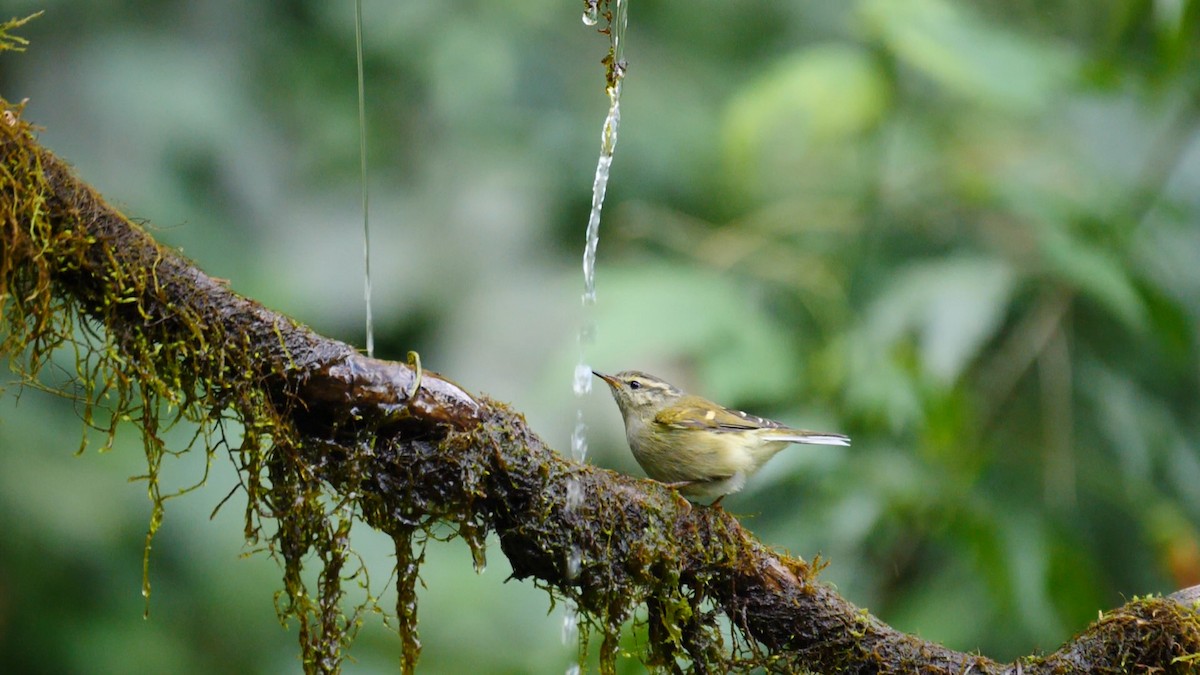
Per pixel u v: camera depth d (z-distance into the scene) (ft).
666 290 29.45
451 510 19.53
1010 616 30.22
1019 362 32.60
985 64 29.96
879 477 29.55
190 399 19.39
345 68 40.91
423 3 40.83
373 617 34.86
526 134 41.81
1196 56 30.96
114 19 36.88
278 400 19.35
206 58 38.11
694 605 20.63
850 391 29.89
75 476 32.01
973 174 32.60
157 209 35.06
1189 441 33.58
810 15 43.88
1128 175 34.27
